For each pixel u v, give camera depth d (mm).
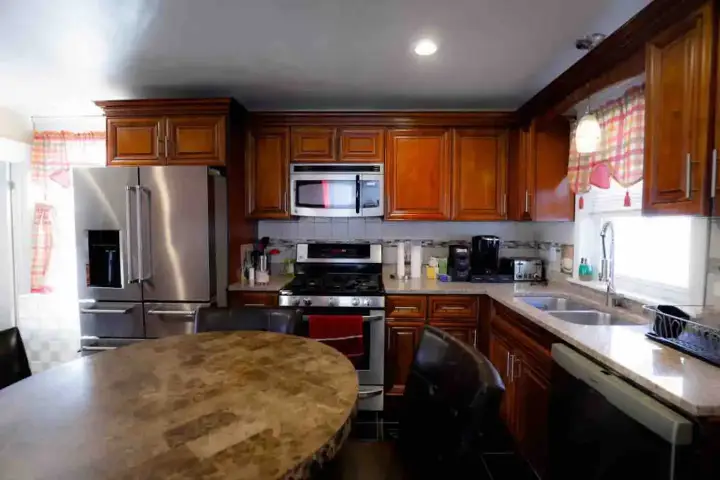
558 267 2990
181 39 1944
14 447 875
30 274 3375
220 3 1621
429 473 1217
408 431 1360
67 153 3316
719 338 1352
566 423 1550
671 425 1029
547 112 2584
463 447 990
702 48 1284
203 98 2764
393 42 1976
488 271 3166
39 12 1682
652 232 2150
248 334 1757
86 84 2586
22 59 2182
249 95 2811
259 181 3072
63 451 858
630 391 1203
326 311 2732
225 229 2812
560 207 2785
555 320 1837
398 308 2789
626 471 1199
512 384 2277
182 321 2646
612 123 2221
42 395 1140
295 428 952
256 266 3270
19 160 3273
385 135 3051
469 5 1633
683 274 1937
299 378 1259
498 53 2086
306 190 3039
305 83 2555
